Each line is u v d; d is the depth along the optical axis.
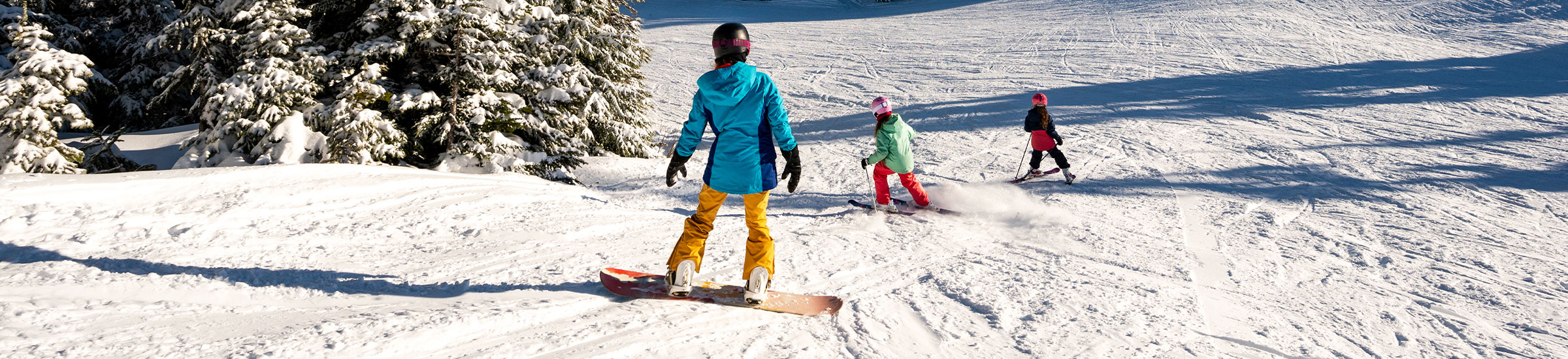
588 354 2.30
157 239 3.50
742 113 2.83
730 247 4.26
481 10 7.81
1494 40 22.53
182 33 7.13
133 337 2.17
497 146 7.52
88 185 4.10
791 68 21.20
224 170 4.79
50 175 4.28
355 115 6.64
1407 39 23.34
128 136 8.03
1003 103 14.68
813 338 2.66
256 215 4.11
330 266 3.29
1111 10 32.47
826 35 29.22
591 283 3.20
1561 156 9.16
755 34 29.53
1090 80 17.28
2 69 7.64
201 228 3.70
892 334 2.76
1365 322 3.23
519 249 3.82
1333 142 10.29
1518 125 11.48
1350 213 6.23
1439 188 7.38
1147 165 8.80
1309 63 18.98
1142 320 3.07
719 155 2.88
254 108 6.58
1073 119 12.72
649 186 7.64
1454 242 5.16
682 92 18.34
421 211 4.55
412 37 7.46
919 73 19.59
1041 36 26.22
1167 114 13.00
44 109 6.05
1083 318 3.05
